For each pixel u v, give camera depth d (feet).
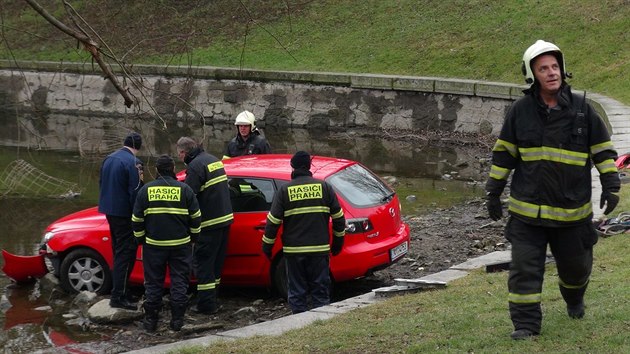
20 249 47.85
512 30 95.14
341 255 35.12
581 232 21.02
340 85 93.86
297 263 32.55
